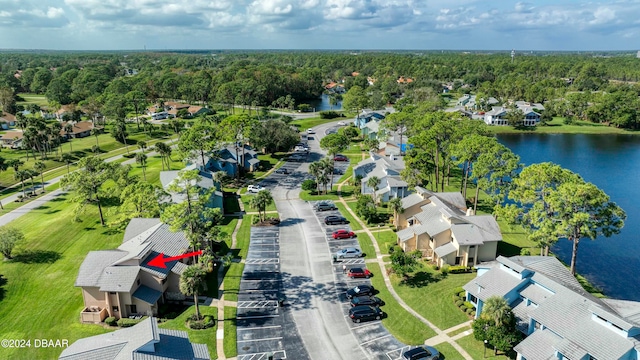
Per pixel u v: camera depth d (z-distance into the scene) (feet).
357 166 324.39
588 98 618.03
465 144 252.21
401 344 145.69
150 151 428.15
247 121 334.24
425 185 314.35
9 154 414.21
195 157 313.94
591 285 197.88
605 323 123.54
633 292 193.16
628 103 576.61
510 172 237.45
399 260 181.27
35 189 315.78
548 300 139.54
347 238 227.81
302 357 139.03
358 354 140.67
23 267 190.90
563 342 124.16
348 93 604.49
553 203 178.09
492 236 196.95
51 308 163.43
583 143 494.18
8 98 612.29
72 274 187.21
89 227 234.79
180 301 170.71
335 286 182.09
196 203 185.37
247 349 142.51
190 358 116.37
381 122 430.20
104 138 481.05
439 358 137.18
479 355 139.13
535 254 211.61
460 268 191.42
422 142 280.10
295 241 224.53
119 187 257.34
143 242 176.76
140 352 109.91
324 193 302.45
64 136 478.18
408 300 171.63
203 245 198.70
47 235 223.10
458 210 227.61
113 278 158.61
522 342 132.57
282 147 420.36
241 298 172.55
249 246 218.38
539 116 589.32
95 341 118.32
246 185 321.73
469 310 160.86
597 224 175.32
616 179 357.82
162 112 614.34
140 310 160.56
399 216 236.22
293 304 168.66
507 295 149.07
